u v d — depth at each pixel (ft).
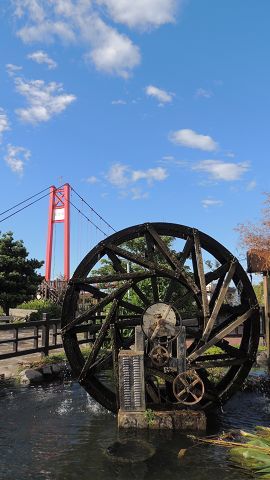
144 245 51.08
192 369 23.24
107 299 25.96
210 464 17.75
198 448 19.49
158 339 23.34
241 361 25.50
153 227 26.96
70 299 26.37
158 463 17.92
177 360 23.13
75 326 26.53
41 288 86.38
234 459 18.02
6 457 18.66
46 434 21.58
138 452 19.12
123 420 22.11
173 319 23.25
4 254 72.18
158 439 20.70
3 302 71.36
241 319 25.40
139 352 22.84
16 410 25.91
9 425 23.03
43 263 75.46
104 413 25.32
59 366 36.29
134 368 22.58
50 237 126.72
